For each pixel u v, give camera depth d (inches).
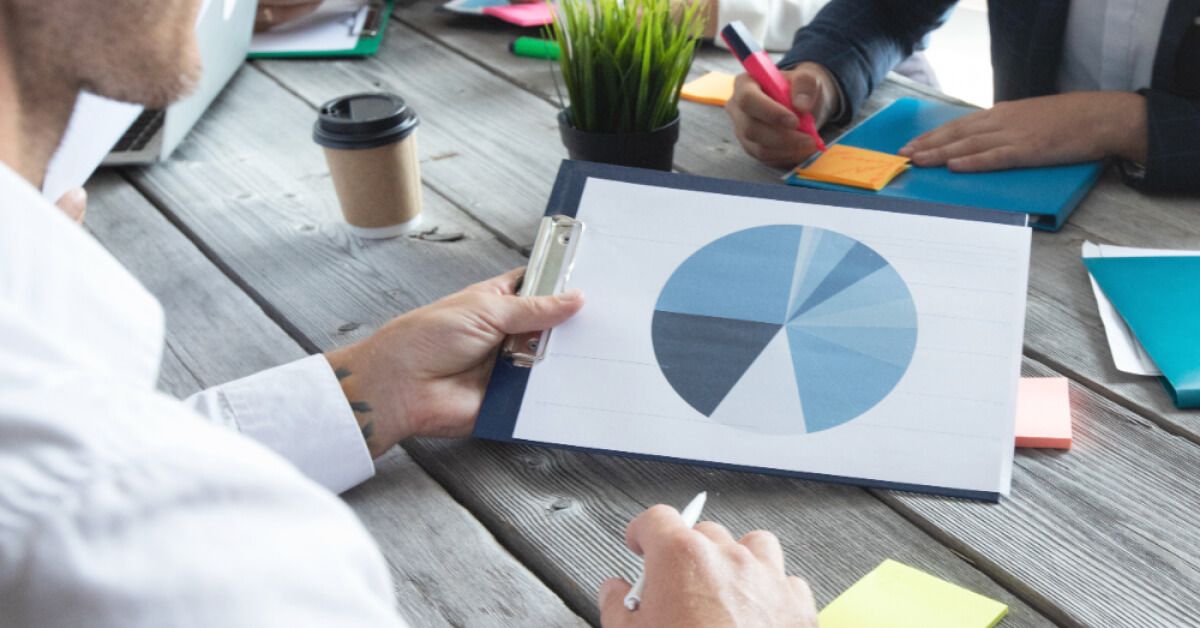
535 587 28.1
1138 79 53.9
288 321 40.8
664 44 44.4
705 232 36.4
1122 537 28.7
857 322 33.6
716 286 34.9
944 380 32.2
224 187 51.2
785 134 48.8
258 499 13.7
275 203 49.5
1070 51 56.3
